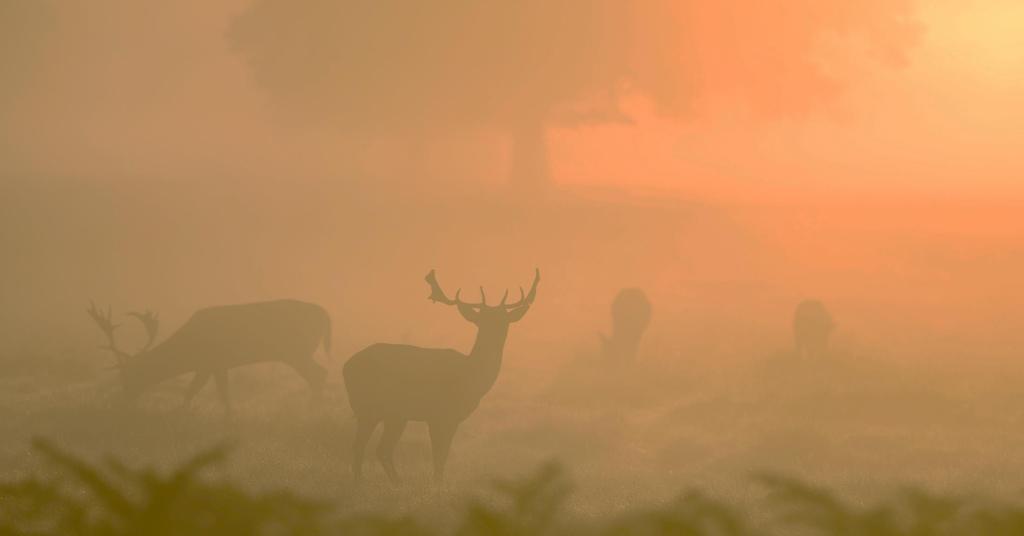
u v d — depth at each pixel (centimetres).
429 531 689
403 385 4056
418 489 3541
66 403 5394
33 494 650
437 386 4078
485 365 4138
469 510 697
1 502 650
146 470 614
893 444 4794
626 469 4359
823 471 4212
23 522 636
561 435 5050
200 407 5606
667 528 648
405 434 5212
